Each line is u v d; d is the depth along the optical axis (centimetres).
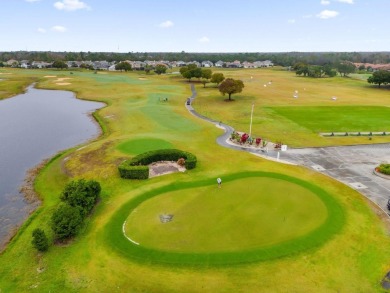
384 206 3497
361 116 7894
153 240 2812
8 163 4994
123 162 4275
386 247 2784
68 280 2433
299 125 6969
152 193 3697
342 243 2788
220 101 9800
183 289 2306
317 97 10725
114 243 2794
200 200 3488
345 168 4572
